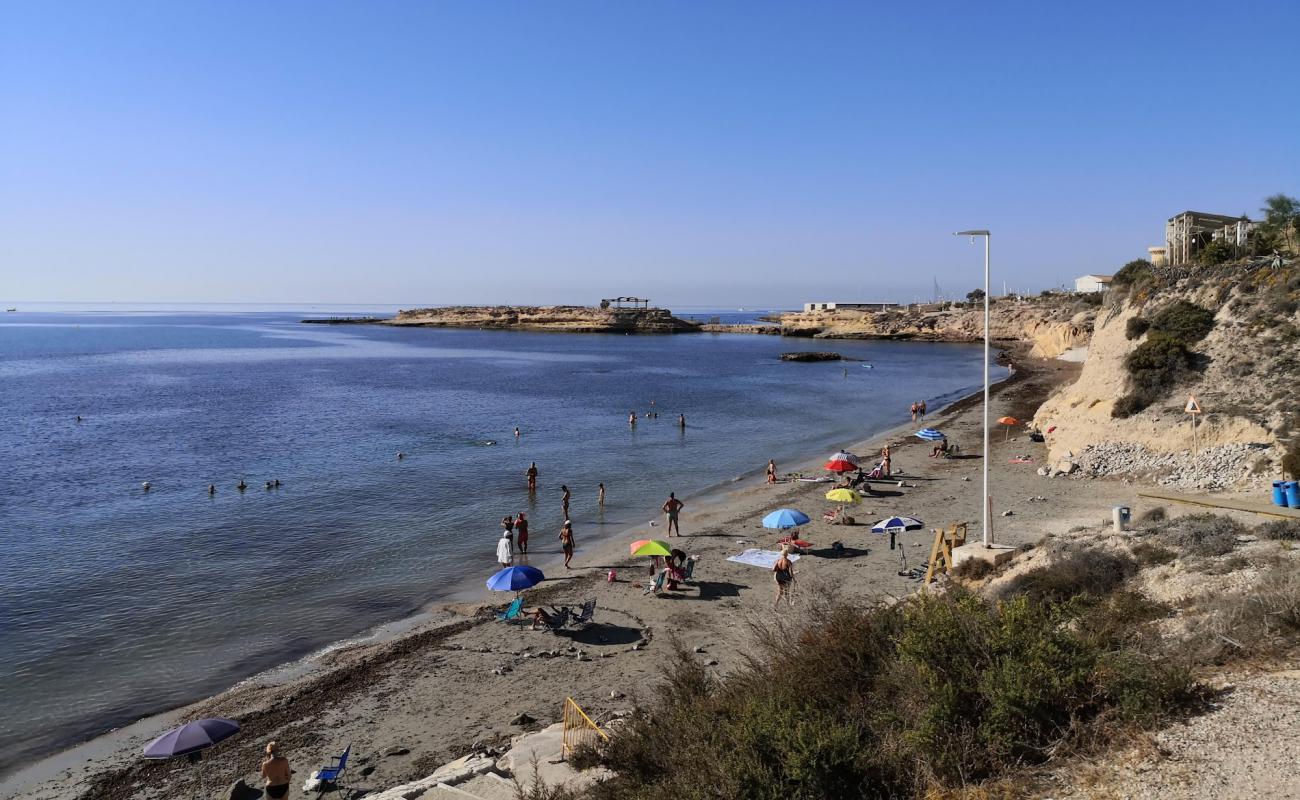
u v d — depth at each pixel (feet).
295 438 175.83
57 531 100.73
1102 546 58.49
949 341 602.85
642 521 106.42
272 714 53.47
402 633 68.13
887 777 25.88
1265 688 29.17
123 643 66.23
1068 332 387.34
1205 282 128.06
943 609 32.19
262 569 85.66
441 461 149.48
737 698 32.86
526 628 67.72
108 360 435.12
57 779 46.70
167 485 128.06
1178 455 103.24
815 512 107.04
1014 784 25.03
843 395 268.62
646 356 481.46
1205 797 22.93
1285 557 46.29
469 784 37.27
